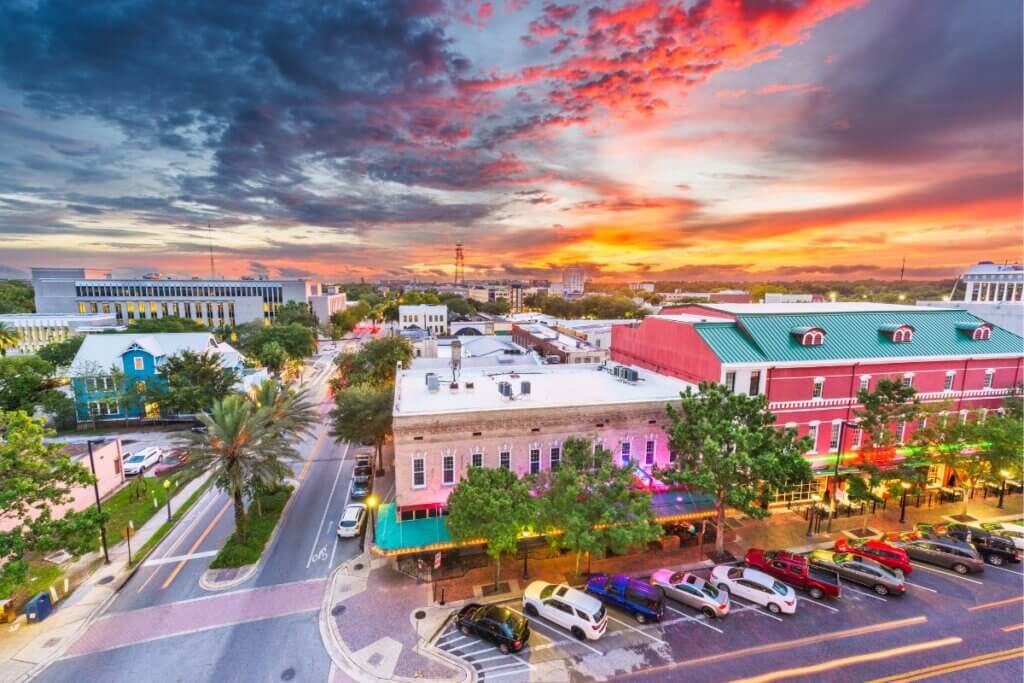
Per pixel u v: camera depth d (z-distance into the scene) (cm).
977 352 3966
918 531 3316
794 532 3366
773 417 2994
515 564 2972
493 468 2839
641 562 2998
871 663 2198
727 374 3453
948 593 2731
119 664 2186
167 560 3034
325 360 11212
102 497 3888
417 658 2231
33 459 2383
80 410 5766
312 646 2306
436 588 2744
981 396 3994
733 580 2700
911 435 3591
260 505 3562
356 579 2836
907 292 19225
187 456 3147
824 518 3547
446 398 3416
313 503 3872
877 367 3719
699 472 2856
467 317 15225
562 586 2545
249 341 9525
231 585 2775
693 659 2222
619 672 2145
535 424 3112
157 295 13738
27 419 2472
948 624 2470
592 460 2858
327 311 15812
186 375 5812
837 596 2666
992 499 3897
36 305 12925
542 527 2627
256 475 3216
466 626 2370
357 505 3572
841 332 3909
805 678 2109
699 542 3198
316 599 2653
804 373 3559
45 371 5681
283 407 4038
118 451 4147
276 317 13262
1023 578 2888
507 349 6688
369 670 2164
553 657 2233
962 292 8388
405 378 4084
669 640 2345
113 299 13350
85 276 14388
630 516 2545
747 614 2542
